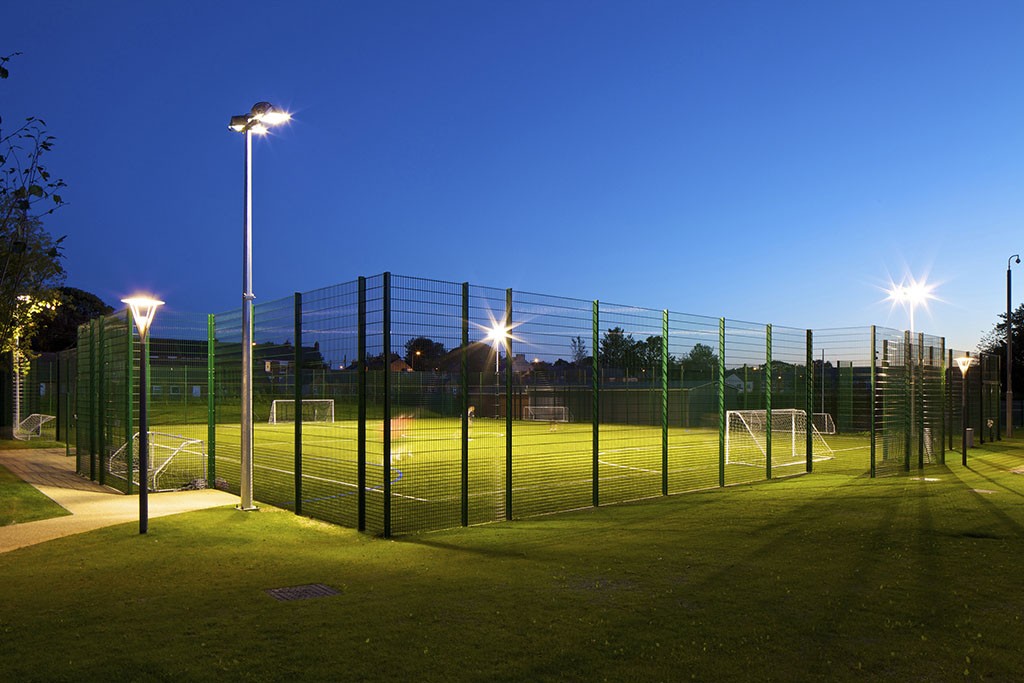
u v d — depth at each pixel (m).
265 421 20.70
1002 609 5.59
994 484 13.36
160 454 17.59
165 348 12.27
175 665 4.43
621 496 12.10
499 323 10.04
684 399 26.31
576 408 19.20
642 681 4.23
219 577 6.56
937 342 19.27
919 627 5.16
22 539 8.16
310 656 4.58
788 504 10.98
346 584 6.31
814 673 4.35
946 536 8.41
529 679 4.25
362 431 8.91
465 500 9.40
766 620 5.31
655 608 5.60
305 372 10.13
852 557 7.33
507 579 6.48
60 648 4.72
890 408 16.03
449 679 4.24
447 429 9.66
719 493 12.47
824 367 27.75
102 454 12.85
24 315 8.56
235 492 11.97
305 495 11.82
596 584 6.30
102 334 12.95
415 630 5.07
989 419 26.53
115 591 6.09
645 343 12.24
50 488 12.28
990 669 4.41
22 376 25.92
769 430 14.83
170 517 9.48
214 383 13.09
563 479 14.39
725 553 7.53
